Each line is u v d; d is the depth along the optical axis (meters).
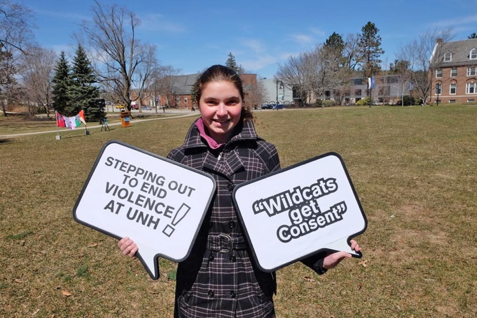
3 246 4.40
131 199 1.61
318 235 1.61
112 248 4.35
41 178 8.30
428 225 4.80
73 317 3.04
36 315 3.06
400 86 47.88
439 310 3.04
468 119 16.77
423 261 3.85
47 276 3.69
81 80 38.25
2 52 34.53
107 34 38.12
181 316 1.63
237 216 1.57
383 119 18.50
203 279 1.56
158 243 1.57
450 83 51.88
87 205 1.62
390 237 4.46
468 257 3.89
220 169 1.58
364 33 62.31
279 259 1.57
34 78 45.84
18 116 49.91
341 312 3.06
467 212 5.21
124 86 41.41
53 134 21.89
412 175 7.45
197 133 1.66
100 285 3.53
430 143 11.20
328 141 12.92
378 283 3.47
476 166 8.02
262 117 23.28
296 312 3.08
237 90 1.54
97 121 37.78
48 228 5.00
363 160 9.16
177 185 1.59
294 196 1.60
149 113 54.88
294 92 60.94
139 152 1.63
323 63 49.72
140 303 3.25
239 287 1.55
